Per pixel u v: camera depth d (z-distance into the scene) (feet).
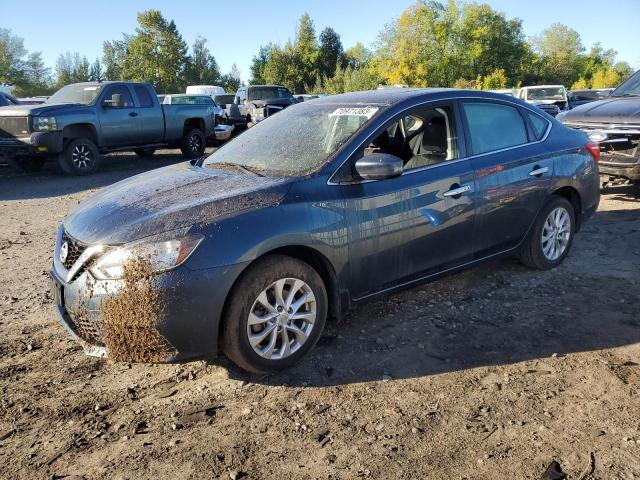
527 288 15.48
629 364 11.41
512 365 11.51
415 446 9.06
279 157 12.98
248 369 10.98
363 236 12.00
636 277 16.08
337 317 12.07
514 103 15.78
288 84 209.67
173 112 47.24
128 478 8.51
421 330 13.16
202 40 226.17
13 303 15.48
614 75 223.30
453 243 13.75
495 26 205.87
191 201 11.02
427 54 189.78
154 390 10.98
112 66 224.33
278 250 11.27
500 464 8.59
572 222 16.99
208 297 10.08
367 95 14.52
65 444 9.36
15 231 24.34
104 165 47.37
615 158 24.50
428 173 13.20
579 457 8.70
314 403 10.36
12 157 39.19
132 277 9.88
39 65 247.91
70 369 11.80
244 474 8.53
